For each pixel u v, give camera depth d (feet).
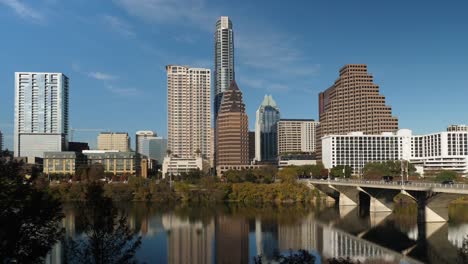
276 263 332.60
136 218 595.47
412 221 547.49
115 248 167.53
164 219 587.27
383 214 630.33
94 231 166.81
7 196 122.01
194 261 351.25
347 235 462.60
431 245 396.57
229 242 427.74
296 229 505.66
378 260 344.90
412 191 524.93
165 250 389.60
